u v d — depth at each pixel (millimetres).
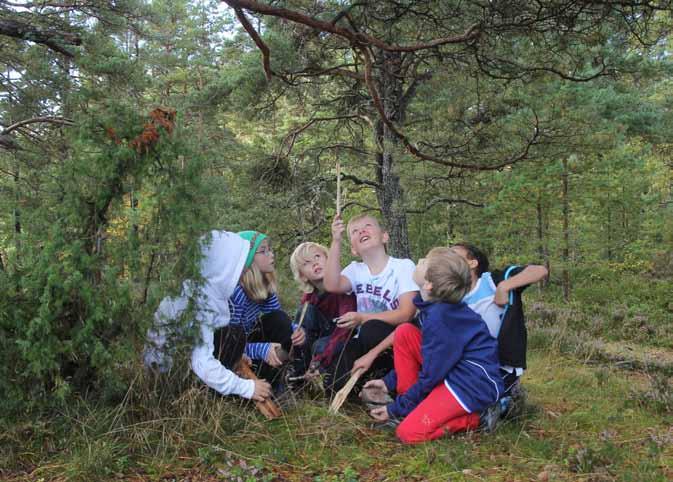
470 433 3652
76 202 3463
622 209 17078
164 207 3531
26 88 10195
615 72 10055
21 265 3451
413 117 13750
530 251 16031
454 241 17047
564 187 14961
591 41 7844
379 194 14289
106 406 3516
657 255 17750
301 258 4652
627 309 13953
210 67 22203
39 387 3381
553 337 8023
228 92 12969
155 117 3584
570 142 10188
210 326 3648
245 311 4125
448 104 10367
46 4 9484
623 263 16812
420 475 3127
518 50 8914
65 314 3447
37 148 9391
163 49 24344
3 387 3273
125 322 3488
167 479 3012
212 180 3695
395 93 13070
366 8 7590
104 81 8039
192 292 3564
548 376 5863
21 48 10344
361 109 14422
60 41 8414
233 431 3537
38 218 3463
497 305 4062
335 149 15266
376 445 3562
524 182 14203
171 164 3564
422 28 8289
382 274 4426
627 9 7277
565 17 7102
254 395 3703
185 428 3430
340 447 3467
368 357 4125
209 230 3588
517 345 3994
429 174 11602
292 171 14453
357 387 4266
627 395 4941
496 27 6934
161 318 3561
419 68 13055
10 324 3336
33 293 3375
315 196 13938
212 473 3078
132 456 3191
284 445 3434
